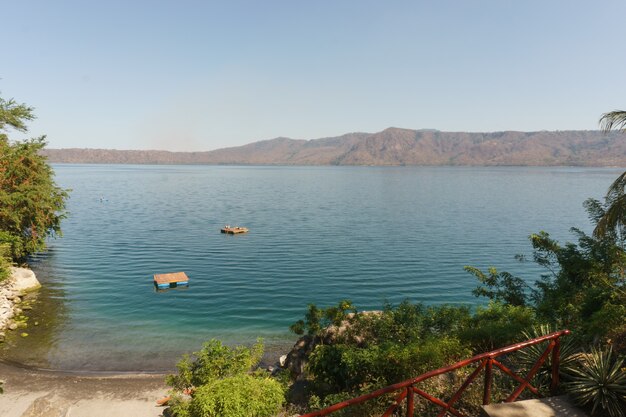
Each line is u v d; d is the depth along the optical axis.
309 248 53.44
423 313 16.20
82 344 24.38
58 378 19.62
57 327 26.77
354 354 12.00
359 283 38.69
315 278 40.06
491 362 6.82
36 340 24.56
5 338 24.48
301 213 89.44
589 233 63.81
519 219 79.94
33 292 33.81
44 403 15.92
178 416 13.20
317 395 13.20
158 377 20.20
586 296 14.48
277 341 25.84
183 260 46.44
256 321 29.16
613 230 16.05
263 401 11.91
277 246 54.53
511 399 7.19
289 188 170.88
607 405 6.88
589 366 7.83
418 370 10.40
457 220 79.00
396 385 5.79
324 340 16.84
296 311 31.31
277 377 16.53
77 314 29.36
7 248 32.91
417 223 75.31
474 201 116.44
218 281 38.53
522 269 43.88
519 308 14.35
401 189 166.38
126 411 16.55
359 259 47.78
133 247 52.56
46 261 44.62
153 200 113.25
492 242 57.75
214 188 165.50
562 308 15.55
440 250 52.66
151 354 23.44
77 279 38.19
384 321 15.55
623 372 7.39
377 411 9.41
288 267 44.00
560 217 82.75
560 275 18.92
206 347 15.43
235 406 11.28
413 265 45.28
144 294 34.34
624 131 13.37
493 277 21.92
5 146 35.22
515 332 11.91
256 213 88.81
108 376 20.28
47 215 38.25
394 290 36.91
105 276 39.44
